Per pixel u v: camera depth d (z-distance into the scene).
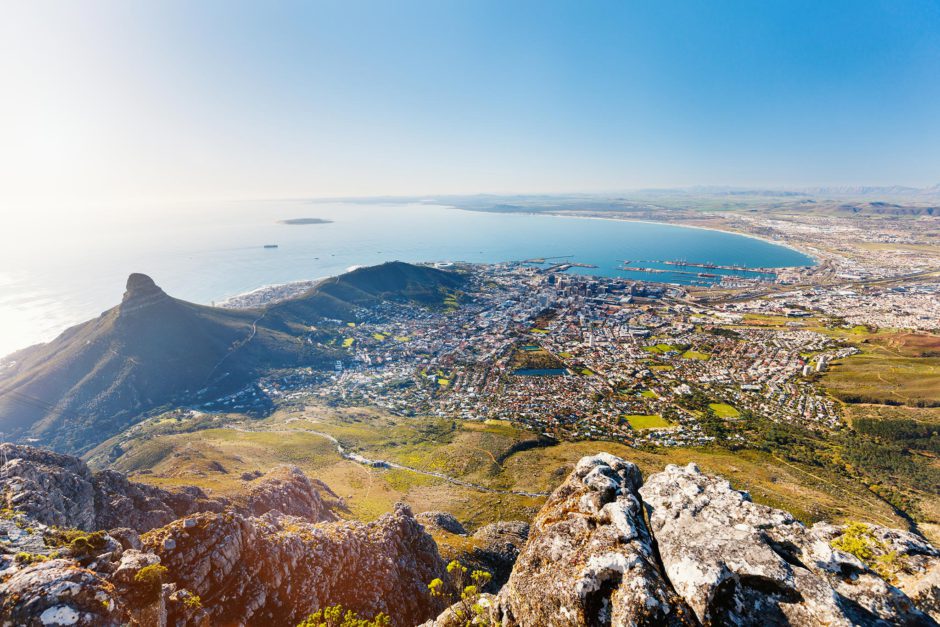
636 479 23.62
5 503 35.47
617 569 16.80
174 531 33.84
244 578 34.25
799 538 17.34
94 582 19.42
